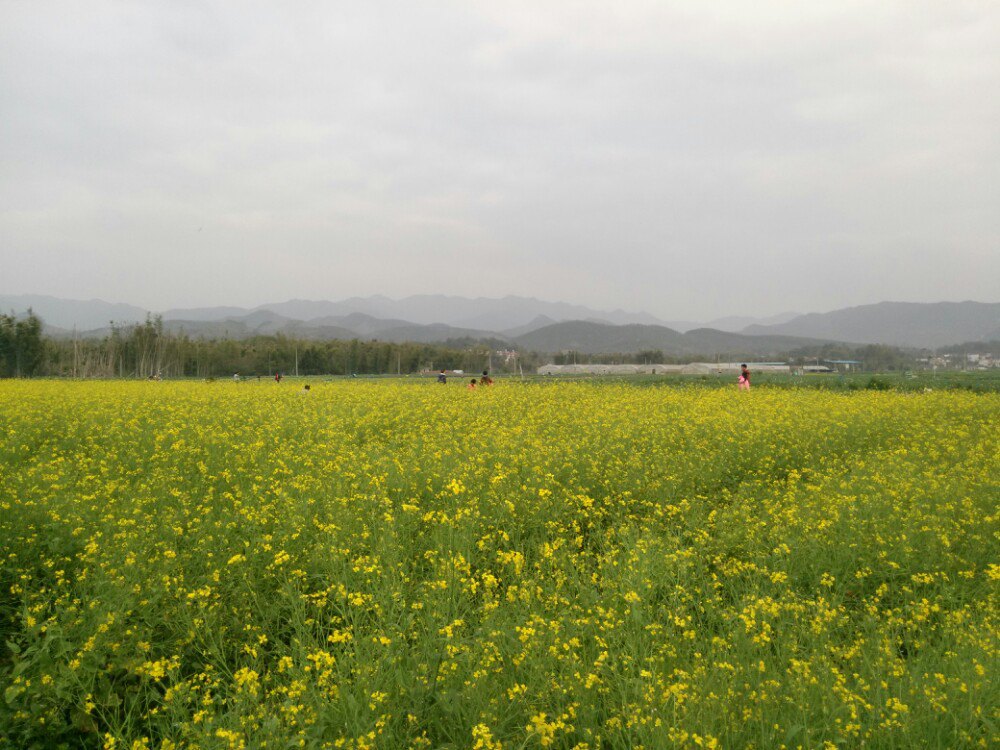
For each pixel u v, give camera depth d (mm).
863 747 4395
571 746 4930
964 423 18969
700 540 8641
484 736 4363
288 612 7121
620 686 5125
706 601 6934
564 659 5477
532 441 14891
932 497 10250
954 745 4457
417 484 11180
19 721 4953
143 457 13758
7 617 6609
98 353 99062
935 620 7027
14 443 14266
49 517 8508
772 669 5395
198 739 4633
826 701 4875
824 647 5805
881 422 18062
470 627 6641
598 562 8273
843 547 8344
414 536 9180
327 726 4820
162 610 6602
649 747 4395
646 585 7020
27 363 84062
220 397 28906
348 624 6492
